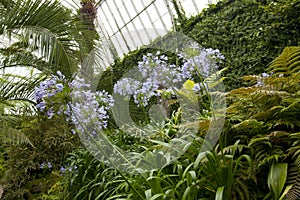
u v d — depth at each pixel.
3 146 3.63
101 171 2.35
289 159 1.50
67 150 3.27
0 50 3.54
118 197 1.85
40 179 3.48
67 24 3.27
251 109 1.78
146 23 6.72
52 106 1.71
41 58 3.37
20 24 3.10
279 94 1.67
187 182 1.45
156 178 1.50
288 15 3.40
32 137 3.45
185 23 5.15
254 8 3.88
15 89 3.29
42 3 3.16
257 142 1.56
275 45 3.51
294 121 1.59
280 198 1.30
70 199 2.48
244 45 3.87
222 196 1.40
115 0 7.27
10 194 3.28
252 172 1.43
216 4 4.61
